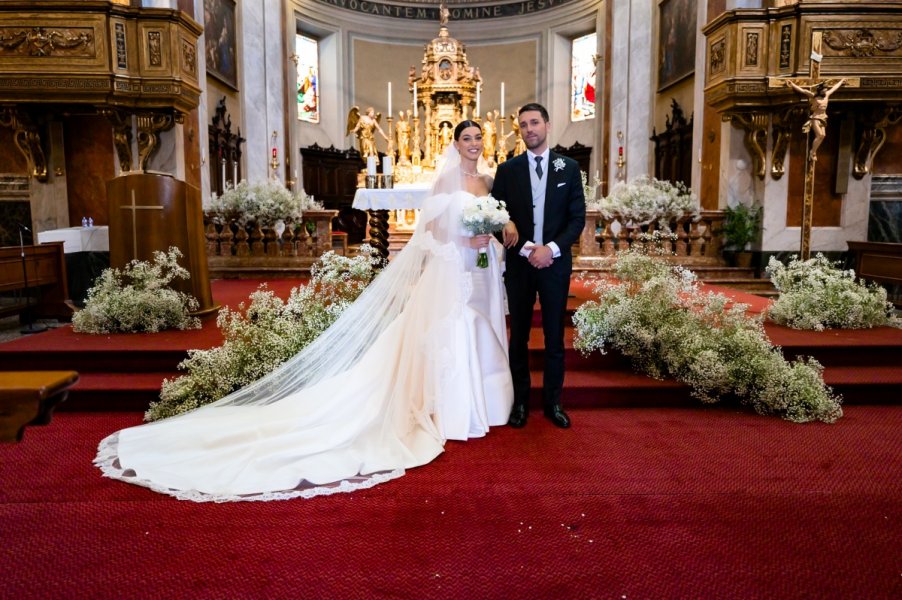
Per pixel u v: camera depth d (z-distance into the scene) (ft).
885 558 8.05
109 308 17.10
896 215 28.50
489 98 53.93
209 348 15.28
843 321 18.26
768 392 13.62
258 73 43.39
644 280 16.84
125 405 13.94
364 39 52.54
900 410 14.21
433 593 7.25
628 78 43.55
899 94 25.29
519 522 8.93
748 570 7.75
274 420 11.55
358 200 19.72
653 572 7.70
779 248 28.09
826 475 10.59
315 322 14.55
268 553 8.10
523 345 12.73
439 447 11.46
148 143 27.43
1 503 9.46
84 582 7.45
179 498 9.55
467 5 53.01
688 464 11.02
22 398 4.66
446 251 11.91
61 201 28.09
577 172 12.30
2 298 27.71
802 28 25.38
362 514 9.14
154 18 25.80
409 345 12.08
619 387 14.19
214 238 28.71
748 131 27.94
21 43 25.00
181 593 7.23
